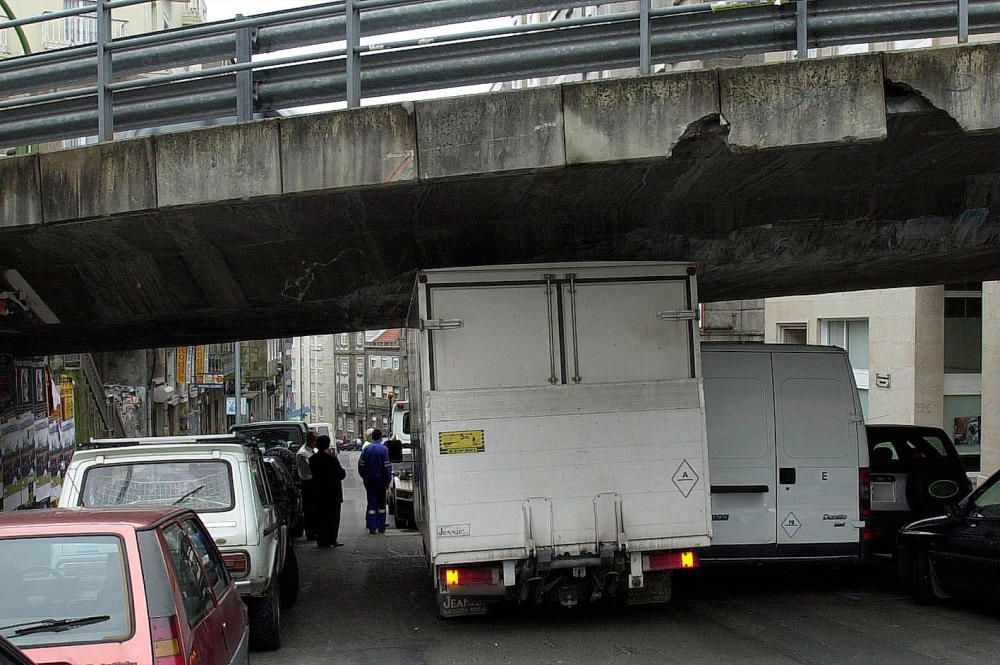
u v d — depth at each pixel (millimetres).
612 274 9234
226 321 14961
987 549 9469
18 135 11172
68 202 10367
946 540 10117
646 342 9234
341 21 10594
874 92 9000
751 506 10820
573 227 12266
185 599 5145
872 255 12367
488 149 9523
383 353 124375
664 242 12336
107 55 10586
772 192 11453
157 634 4742
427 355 8984
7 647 3350
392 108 9625
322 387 143625
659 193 11156
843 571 13281
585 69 10008
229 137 9938
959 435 21438
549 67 10039
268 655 8961
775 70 9125
